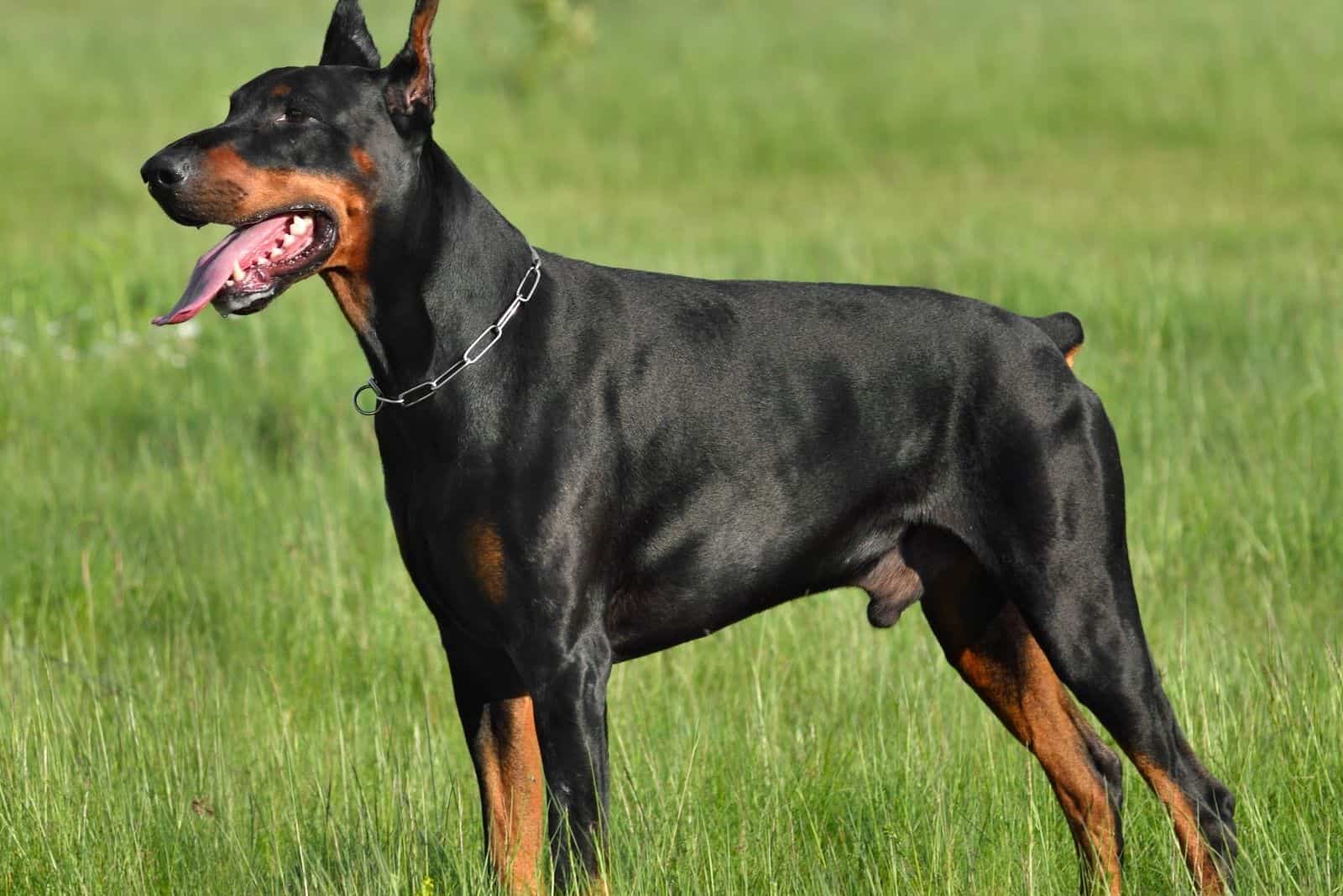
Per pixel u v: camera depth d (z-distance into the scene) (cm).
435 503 749
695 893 746
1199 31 4191
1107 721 789
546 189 3141
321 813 850
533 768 786
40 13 5944
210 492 1344
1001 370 798
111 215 2761
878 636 1080
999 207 2806
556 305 770
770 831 805
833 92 3866
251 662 1092
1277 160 3116
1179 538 1201
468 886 759
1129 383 1491
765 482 788
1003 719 851
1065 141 3441
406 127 753
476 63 4275
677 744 899
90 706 982
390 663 1101
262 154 733
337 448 1459
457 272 755
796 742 926
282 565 1212
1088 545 788
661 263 2070
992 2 5112
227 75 4253
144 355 1784
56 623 1157
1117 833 816
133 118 3853
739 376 788
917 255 2203
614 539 766
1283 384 1478
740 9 5350
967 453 802
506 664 778
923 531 822
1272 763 857
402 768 891
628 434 764
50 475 1409
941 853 787
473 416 745
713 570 790
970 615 843
